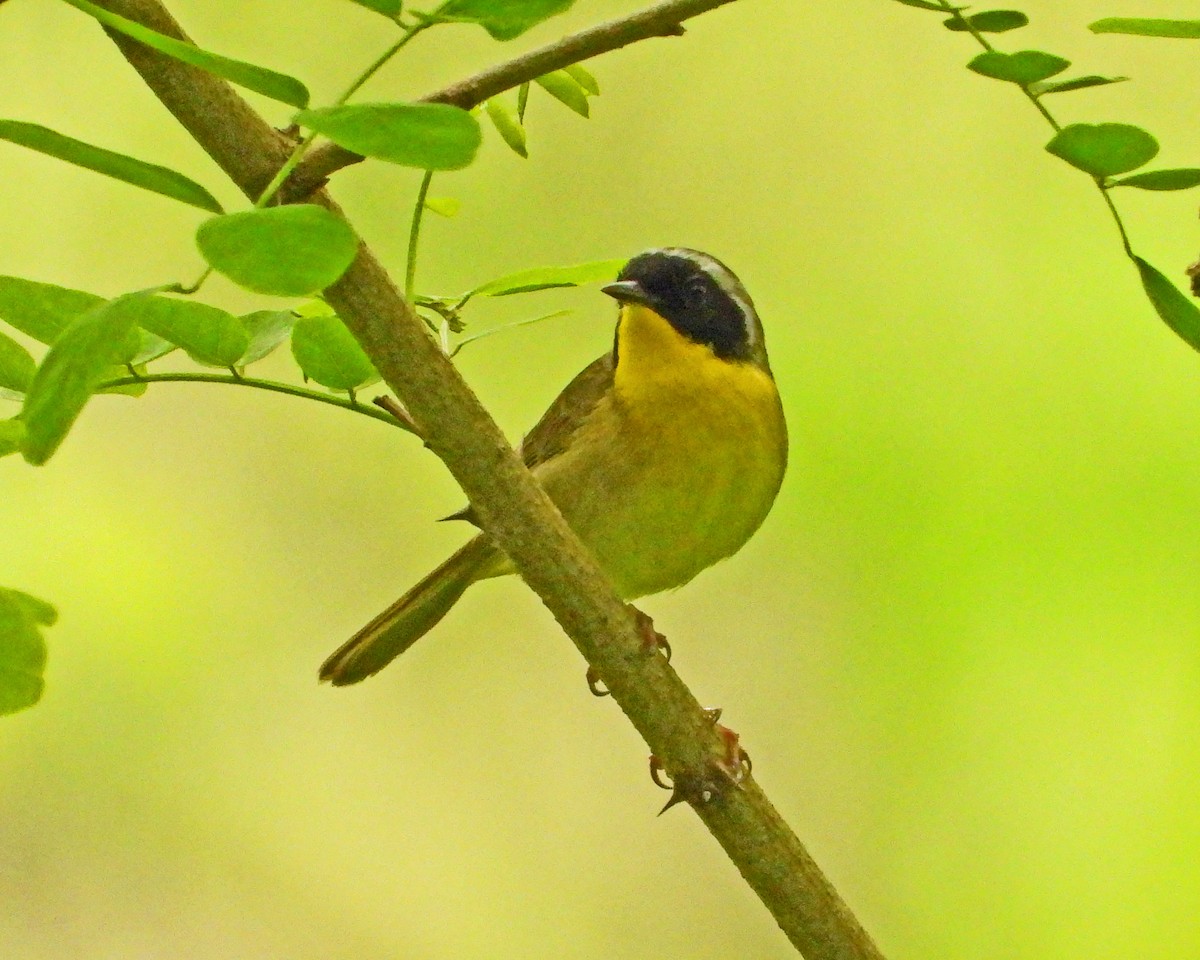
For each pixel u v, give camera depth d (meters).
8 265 11.54
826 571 12.08
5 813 11.27
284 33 11.72
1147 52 12.36
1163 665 11.54
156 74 4.59
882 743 11.77
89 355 3.53
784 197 12.40
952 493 11.77
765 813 5.49
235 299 11.77
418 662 12.73
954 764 11.64
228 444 12.17
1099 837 11.38
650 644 5.43
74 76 11.94
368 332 4.93
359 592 12.02
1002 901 11.38
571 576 5.28
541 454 8.95
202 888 11.33
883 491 11.89
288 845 11.62
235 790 11.60
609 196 12.22
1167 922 11.15
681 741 5.45
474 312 11.89
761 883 5.50
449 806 12.06
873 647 11.88
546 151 12.30
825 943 5.50
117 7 4.54
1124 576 11.55
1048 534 11.68
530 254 12.04
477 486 5.18
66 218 11.73
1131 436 11.76
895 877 11.55
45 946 11.00
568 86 5.63
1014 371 11.98
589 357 11.95
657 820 12.29
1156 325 11.93
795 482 11.99
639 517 8.55
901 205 12.50
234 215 3.57
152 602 11.69
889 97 12.67
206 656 11.77
